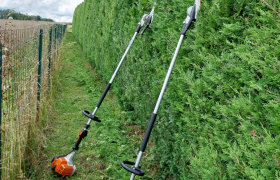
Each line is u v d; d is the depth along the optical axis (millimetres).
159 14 2730
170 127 2463
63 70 7695
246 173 1196
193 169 1792
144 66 3240
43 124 3572
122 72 4395
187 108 2100
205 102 1729
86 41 9945
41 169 2637
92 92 5590
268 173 1062
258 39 1228
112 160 2941
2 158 2045
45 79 4336
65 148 3182
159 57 2818
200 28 1898
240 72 1342
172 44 2396
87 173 2697
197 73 1919
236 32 1459
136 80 3582
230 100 1492
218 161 1510
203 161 1613
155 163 2867
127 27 3969
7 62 2201
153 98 2986
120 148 3191
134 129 3801
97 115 4340
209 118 1607
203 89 1748
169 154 2506
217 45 1673
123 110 4469
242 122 1319
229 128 1416
